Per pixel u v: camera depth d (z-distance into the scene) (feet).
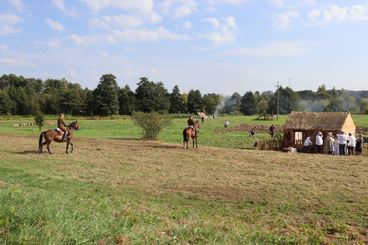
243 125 245.24
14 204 28.09
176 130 199.31
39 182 59.47
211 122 282.15
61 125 94.22
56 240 22.07
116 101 437.58
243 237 34.17
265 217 46.68
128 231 27.04
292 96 533.14
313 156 97.91
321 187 62.23
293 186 62.95
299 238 37.11
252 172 75.10
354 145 111.34
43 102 428.97
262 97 557.33
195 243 29.84
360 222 44.96
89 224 26.12
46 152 95.96
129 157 92.02
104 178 66.90
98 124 252.62
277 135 145.18
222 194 57.67
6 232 22.63
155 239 27.30
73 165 78.64
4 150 96.78
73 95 431.84
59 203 34.96
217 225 38.68
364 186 62.90
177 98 504.84
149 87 481.87
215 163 85.46
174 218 41.75
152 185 62.75
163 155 96.32
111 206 44.68
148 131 142.41
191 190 59.93
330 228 42.16
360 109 471.21
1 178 60.03
